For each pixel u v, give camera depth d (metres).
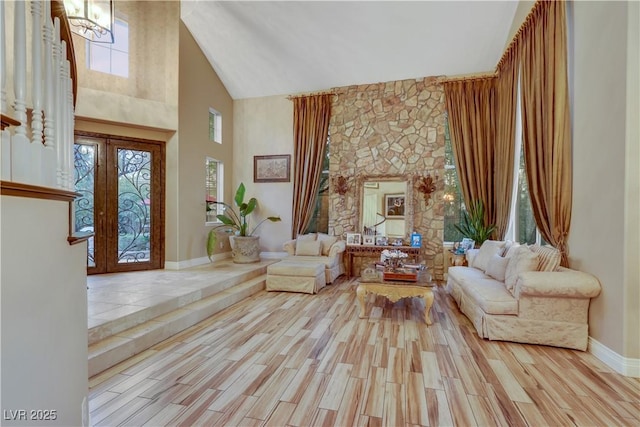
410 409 1.97
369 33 5.26
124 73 5.07
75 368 1.60
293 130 6.60
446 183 5.85
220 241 6.51
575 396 2.12
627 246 2.42
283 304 4.25
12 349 1.08
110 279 4.55
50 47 1.38
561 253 3.23
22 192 1.11
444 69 5.63
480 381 2.31
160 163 5.32
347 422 1.84
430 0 4.63
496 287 3.40
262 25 5.44
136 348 2.72
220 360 2.61
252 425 1.81
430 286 3.52
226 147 6.76
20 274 1.13
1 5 1.07
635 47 2.41
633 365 2.39
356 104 6.23
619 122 2.52
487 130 5.34
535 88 3.71
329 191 6.38
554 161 3.32
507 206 4.78
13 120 1.10
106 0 3.42
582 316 2.85
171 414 1.90
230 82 6.63
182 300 3.66
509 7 4.63
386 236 5.98
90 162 4.81
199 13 5.41
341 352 2.78
